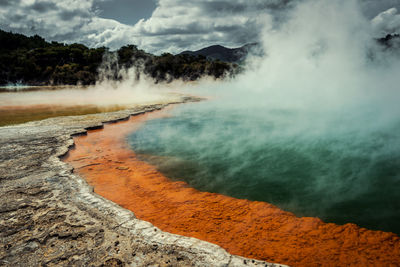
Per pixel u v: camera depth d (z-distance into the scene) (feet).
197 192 17.88
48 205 13.83
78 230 11.55
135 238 11.01
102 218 12.58
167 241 10.80
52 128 33.94
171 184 19.13
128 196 16.93
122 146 28.99
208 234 12.61
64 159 23.38
